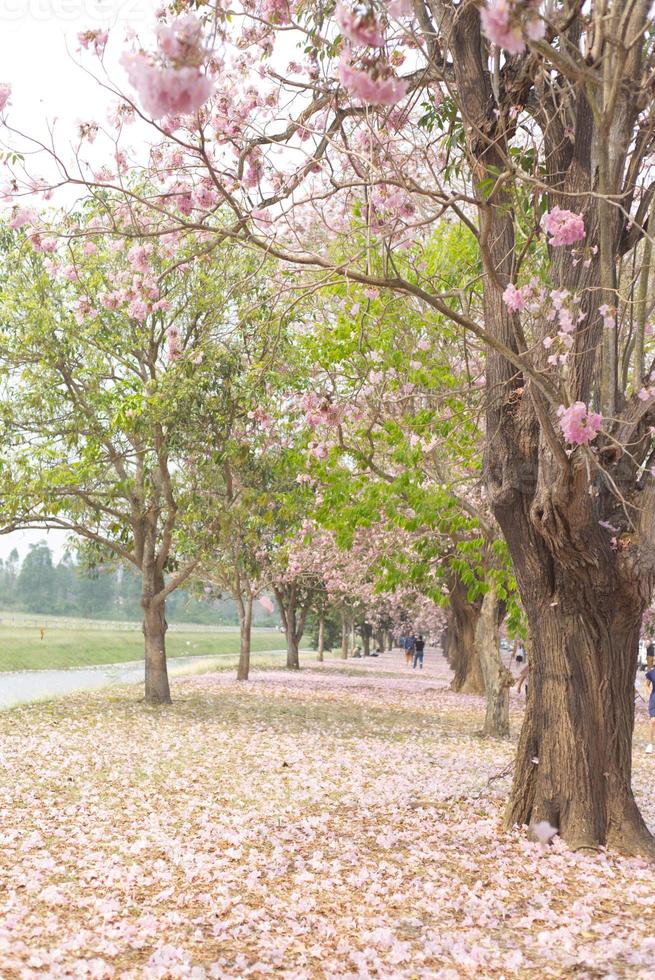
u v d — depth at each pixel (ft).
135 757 44.88
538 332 25.77
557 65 18.89
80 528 66.80
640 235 25.80
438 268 40.73
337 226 35.58
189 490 62.59
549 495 25.05
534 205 23.00
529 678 28.81
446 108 28.30
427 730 62.13
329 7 24.16
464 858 25.73
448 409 42.01
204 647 270.05
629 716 27.61
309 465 44.98
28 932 19.03
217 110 26.18
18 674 143.64
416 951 18.40
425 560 48.34
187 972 16.46
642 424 26.30
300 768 42.83
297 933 19.43
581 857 25.61
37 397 60.80
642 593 26.61
